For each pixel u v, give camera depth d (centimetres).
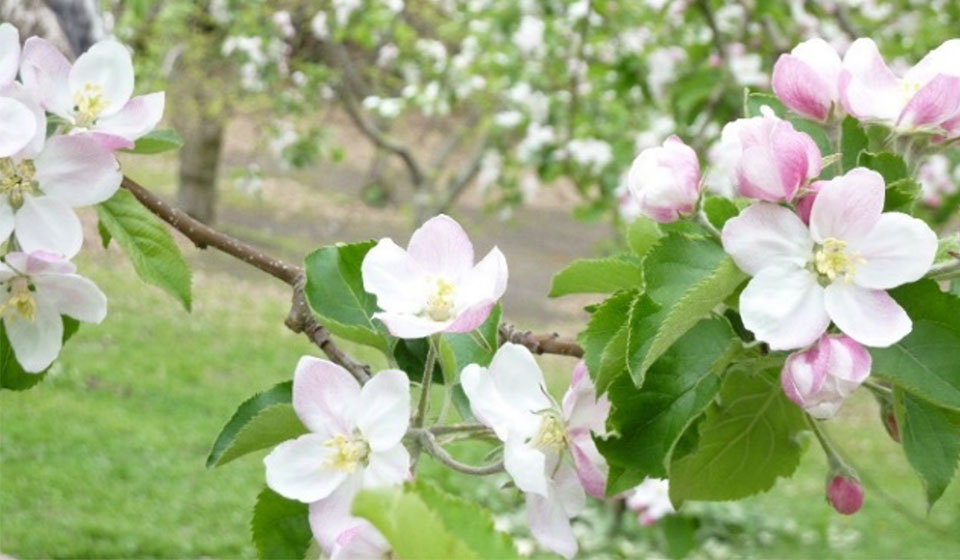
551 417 56
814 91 59
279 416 55
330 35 394
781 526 316
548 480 55
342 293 59
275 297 483
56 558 240
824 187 54
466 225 441
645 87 240
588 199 282
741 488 65
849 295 54
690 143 212
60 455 289
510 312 513
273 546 55
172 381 361
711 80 201
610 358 56
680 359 56
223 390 361
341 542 52
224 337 417
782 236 54
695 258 55
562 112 288
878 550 305
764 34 221
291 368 396
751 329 54
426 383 55
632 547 285
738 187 55
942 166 224
